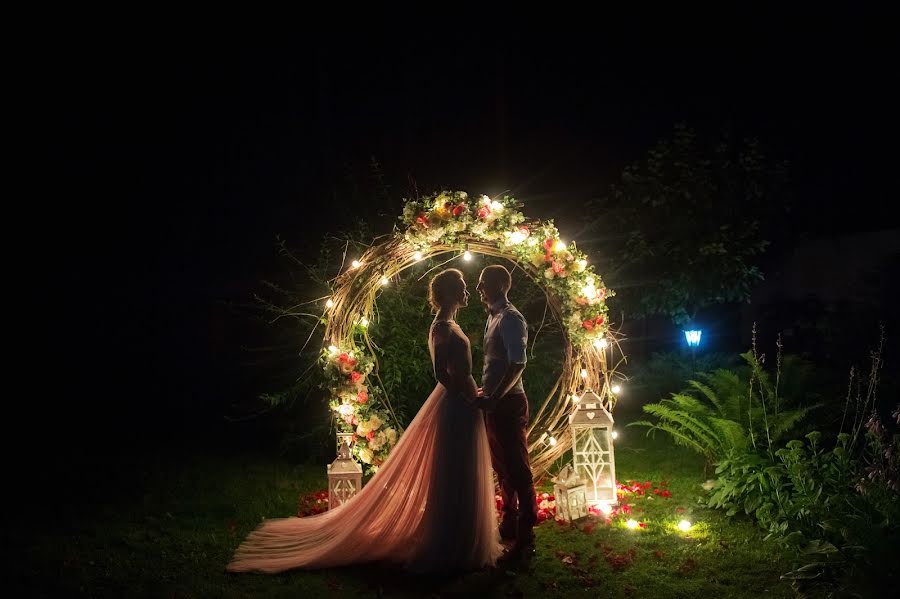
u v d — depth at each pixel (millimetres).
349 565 4715
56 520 5660
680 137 9930
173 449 7945
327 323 5762
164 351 12453
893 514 4137
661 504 5727
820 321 10047
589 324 5730
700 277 9383
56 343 12492
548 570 4613
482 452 4723
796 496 4832
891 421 6523
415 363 7434
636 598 4234
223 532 5363
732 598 4188
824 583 4164
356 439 5547
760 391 5941
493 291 5062
